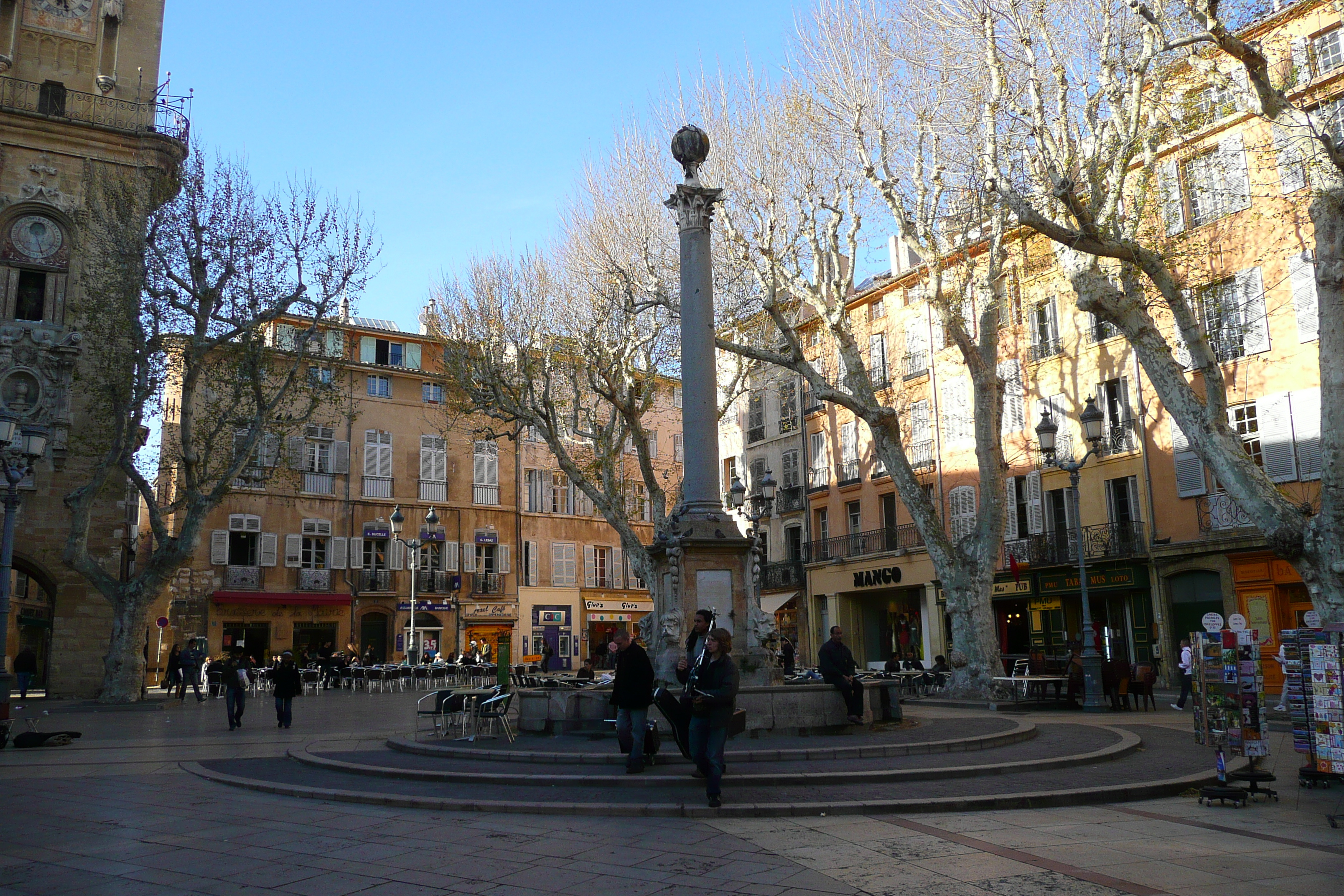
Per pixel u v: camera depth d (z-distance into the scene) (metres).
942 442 36.00
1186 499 27.52
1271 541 15.06
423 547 44.84
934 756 11.59
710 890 5.95
